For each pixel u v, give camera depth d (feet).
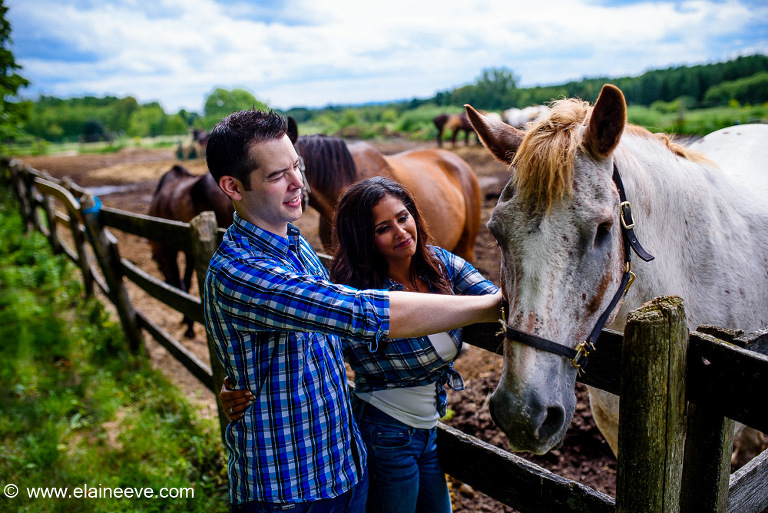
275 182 4.01
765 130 8.68
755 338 3.61
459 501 8.39
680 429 3.53
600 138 4.45
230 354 4.18
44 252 23.00
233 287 3.85
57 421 11.23
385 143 74.02
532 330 4.10
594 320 4.45
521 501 4.95
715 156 8.67
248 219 4.21
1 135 23.62
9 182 33.37
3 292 18.76
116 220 13.35
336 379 4.57
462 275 5.52
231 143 3.87
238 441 4.34
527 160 4.41
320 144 12.85
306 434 4.27
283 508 4.27
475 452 5.28
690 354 3.48
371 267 5.06
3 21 21.22
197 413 11.66
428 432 5.09
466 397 10.88
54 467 9.66
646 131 5.98
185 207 16.53
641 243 5.19
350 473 4.55
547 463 9.05
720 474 3.62
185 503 8.64
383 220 4.86
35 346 14.61
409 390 4.88
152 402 11.84
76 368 13.62
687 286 5.86
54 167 62.54
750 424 3.22
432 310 3.76
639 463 3.50
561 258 4.21
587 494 4.33
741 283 6.06
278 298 3.69
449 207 14.87
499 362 12.54
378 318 3.59
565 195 4.27
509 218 4.46
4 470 9.55
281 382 4.18
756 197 6.87
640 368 3.31
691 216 5.85
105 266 14.10
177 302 10.73
